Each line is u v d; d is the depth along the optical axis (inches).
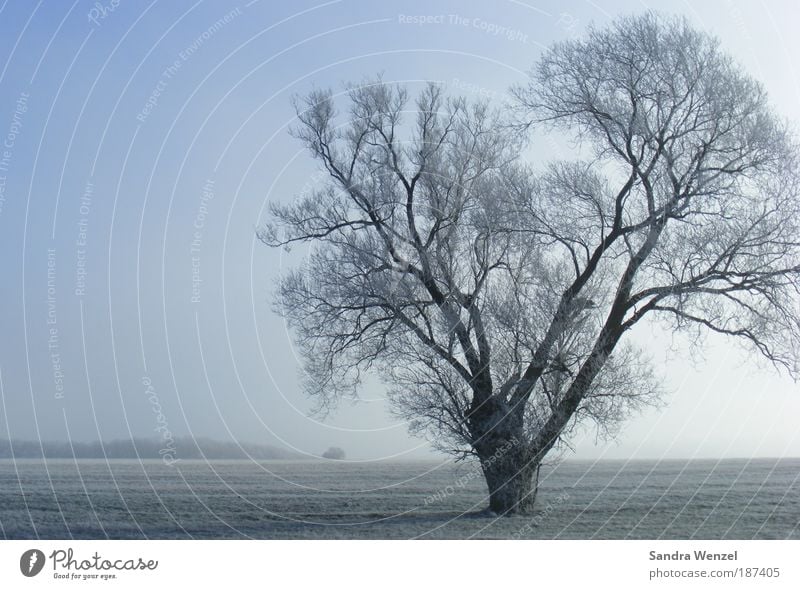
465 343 1037.2
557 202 1072.2
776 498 1149.7
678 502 1112.8
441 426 1039.6
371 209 1114.7
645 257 1036.5
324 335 1106.7
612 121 1071.6
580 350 1019.9
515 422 1021.8
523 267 1055.0
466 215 1074.1
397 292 1059.3
